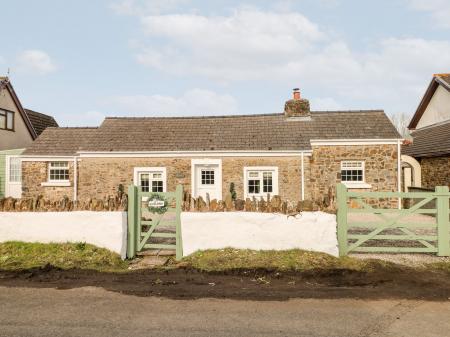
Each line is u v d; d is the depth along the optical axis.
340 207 7.81
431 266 7.11
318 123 18.61
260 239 7.82
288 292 5.71
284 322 4.55
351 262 7.25
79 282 6.25
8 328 4.37
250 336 4.15
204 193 17.27
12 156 20.38
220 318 4.68
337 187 7.83
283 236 7.77
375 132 17.25
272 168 16.81
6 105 23.55
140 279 6.43
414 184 19.00
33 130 26.41
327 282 6.22
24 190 18.52
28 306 5.12
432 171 17.73
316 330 4.32
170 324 4.49
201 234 7.93
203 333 4.23
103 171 17.41
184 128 19.27
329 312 4.89
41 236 8.15
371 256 7.85
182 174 17.17
